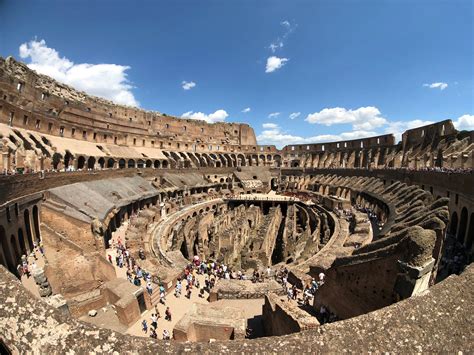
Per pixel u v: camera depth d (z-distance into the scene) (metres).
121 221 43.75
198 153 91.06
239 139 113.88
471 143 42.59
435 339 6.75
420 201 25.92
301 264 27.88
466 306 7.52
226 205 69.38
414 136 60.34
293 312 14.62
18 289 6.73
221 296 23.00
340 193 66.62
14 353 6.03
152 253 32.38
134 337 6.48
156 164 73.50
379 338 6.71
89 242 27.91
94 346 6.07
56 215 27.83
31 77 56.22
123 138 68.94
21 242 26.30
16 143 34.88
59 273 22.97
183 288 25.81
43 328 6.16
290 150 105.62
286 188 87.88
